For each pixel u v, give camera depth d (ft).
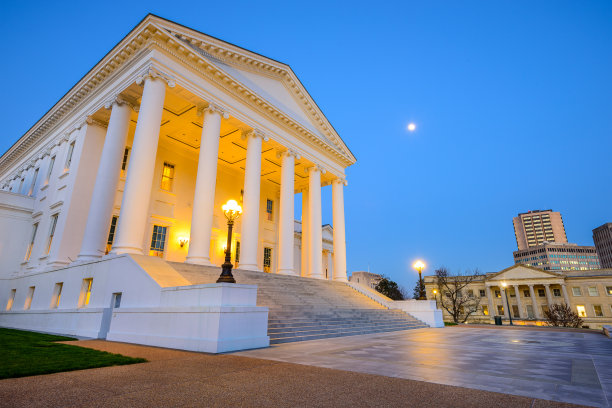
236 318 32.76
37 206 77.92
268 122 78.54
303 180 111.14
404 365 24.70
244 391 17.51
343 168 105.50
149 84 55.93
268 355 29.14
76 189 64.39
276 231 112.16
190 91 61.98
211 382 19.33
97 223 56.34
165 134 82.58
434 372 22.24
